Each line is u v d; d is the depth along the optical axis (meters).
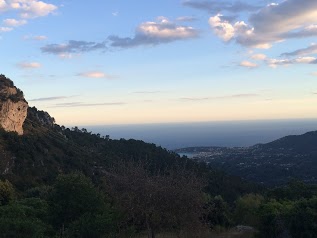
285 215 20.45
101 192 20.31
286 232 20.02
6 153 66.38
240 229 30.08
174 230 17.02
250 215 34.16
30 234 14.68
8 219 14.97
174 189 16.00
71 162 73.56
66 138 98.38
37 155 71.25
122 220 16.30
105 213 17.23
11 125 79.38
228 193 50.97
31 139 79.12
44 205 24.33
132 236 16.95
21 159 66.69
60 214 19.95
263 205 26.50
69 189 20.03
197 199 16.41
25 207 21.17
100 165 72.75
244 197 38.25
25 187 58.41
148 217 16.05
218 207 32.25
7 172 61.19
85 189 20.02
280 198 30.92
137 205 15.61
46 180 63.88
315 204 19.58
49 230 18.53
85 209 19.38
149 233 16.23
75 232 16.73
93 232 16.08
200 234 16.98
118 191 15.97
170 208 15.92
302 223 18.97
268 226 22.31
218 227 29.16
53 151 78.06
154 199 15.70
